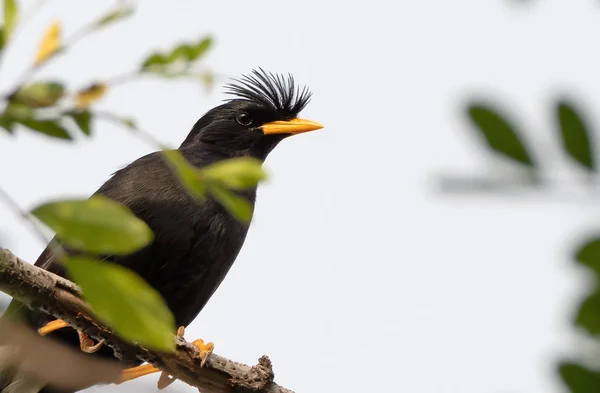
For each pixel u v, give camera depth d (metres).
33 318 12.19
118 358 11.57
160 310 4.56
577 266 3.59
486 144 3.62
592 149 3.56
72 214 4.47
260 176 5.71
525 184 3.55
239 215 5.69
